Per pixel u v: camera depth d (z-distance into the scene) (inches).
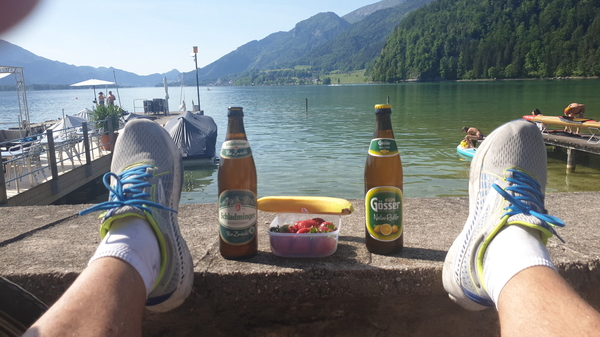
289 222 70.9
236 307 60.1
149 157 60.7
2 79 809.5
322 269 58.6
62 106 3157.0
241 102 2674.7
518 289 40.2
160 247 49.8
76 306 36.6
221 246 62.6
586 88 2583.7
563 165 514.3
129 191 53.2
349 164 577.6
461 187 434.0
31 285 59.1
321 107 1818.4
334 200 64.3
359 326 61.2
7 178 388.5
